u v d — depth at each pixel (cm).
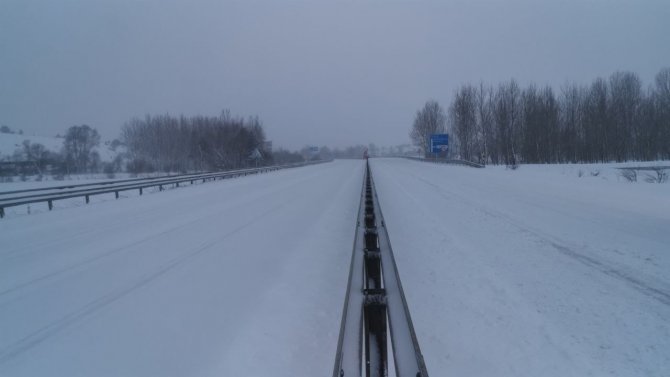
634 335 589
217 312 711
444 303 730
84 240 1290
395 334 389
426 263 971
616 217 1405
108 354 577
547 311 676
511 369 521
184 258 1045
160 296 786
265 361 555
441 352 569
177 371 532
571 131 6412
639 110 6138
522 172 3700
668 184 2280
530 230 1255
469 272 886
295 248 1141
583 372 506
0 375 532
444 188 2634
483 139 6950
